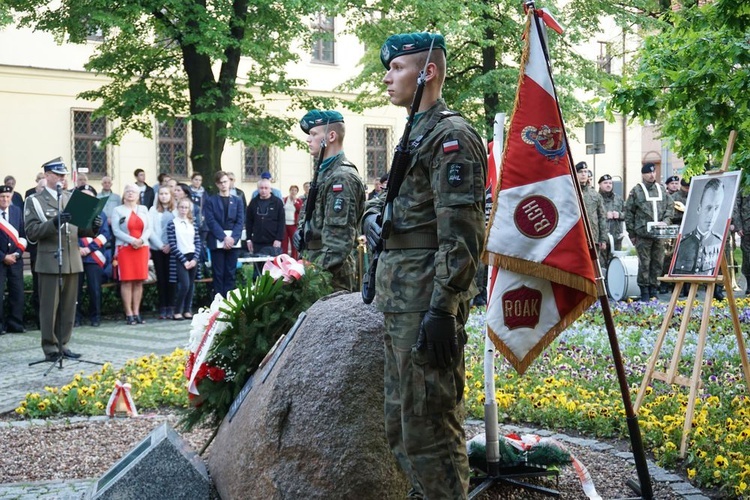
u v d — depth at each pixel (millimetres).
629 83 7582
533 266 4441
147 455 4523
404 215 3801
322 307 4551
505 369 8469
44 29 17219
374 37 19969
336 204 6590
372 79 22656
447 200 3609
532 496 5016
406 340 3729
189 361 5270
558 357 9164
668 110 7699
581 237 4469
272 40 18938
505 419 6953
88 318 14617
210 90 17812
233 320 5059
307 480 4188
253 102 19484
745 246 16797
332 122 6949
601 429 6500
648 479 4988
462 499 3742
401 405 3793
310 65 29922
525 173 4477
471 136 3699
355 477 4168
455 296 3619
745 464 5277
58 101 25281
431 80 3902
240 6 17984
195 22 17250
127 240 13922
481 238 3654
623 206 18328
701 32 7258
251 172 28922
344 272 6660
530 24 4555
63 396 7828
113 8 16609
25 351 11367
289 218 18672
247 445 4391
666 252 17125
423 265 3760
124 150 26547
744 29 7320
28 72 24688
